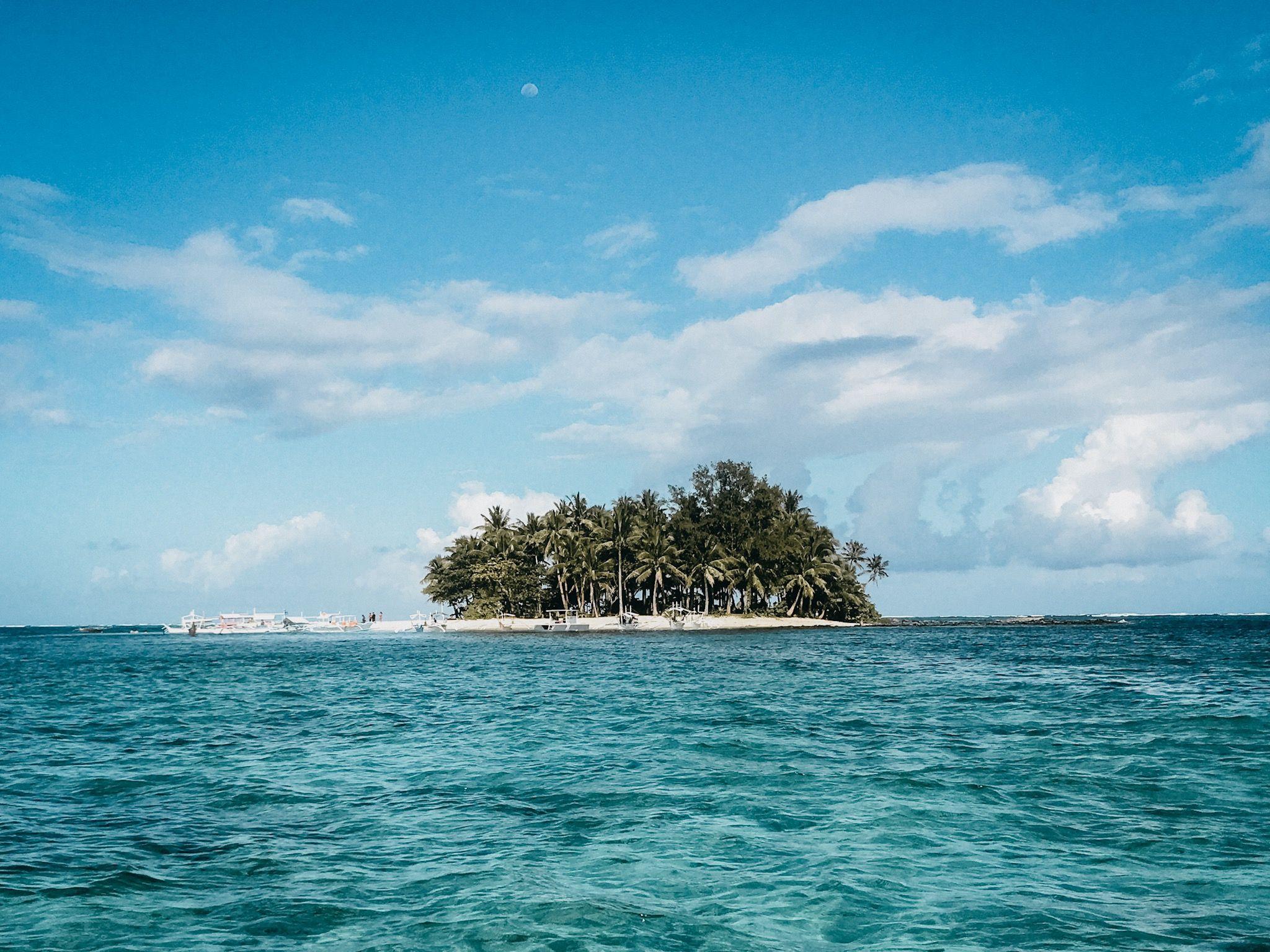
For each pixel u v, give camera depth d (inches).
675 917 379.9
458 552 4783.5
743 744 814.5
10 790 653.9
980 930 360.8
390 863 459.2
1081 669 1777.8
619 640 3506.4
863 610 5516.7
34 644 4490.7
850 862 453.4
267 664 2255.2
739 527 4672.7
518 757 770.2
